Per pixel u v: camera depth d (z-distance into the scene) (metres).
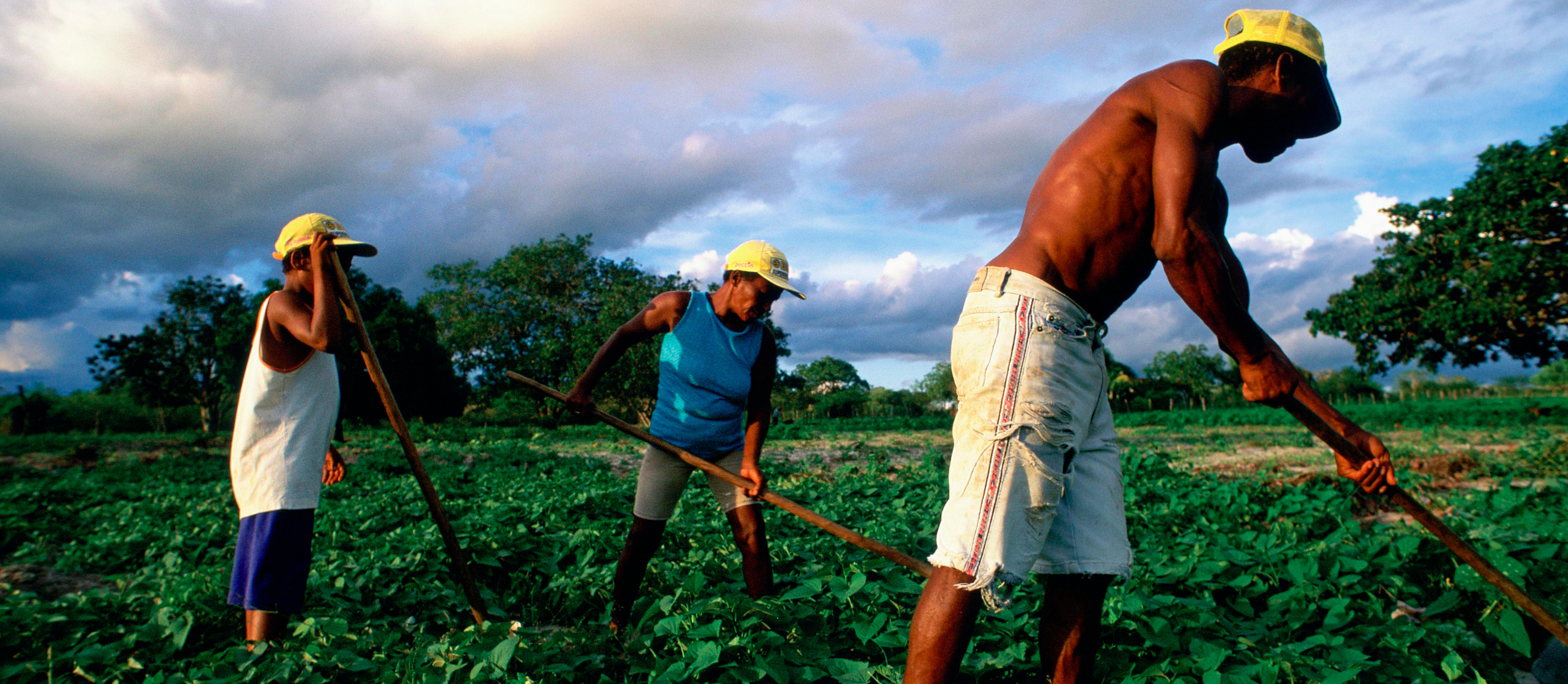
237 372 38.12
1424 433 18.05
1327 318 27.09
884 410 53.38
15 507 6.28
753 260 3.08
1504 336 24.23
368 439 19.48
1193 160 1.70
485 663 2.34
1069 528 1.99
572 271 40.94
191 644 3.09
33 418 36.12
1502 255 22.70
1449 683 2.63
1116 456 2.08
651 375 31.03
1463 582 3.38
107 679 2.68
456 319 40.97
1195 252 1.67
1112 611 2.88
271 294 2.77
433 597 3.60
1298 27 1.87
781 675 2.41
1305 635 3.23
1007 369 1.79
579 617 3.62
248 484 2.71
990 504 1.77
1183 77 1.81
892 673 2.46
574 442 18.20
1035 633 2.79
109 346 40.19
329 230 2.74
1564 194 21.73
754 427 3.22
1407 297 24.88
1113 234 1.87
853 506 6.33
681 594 3.05
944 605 1.79
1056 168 1.97
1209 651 2.61
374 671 2.58
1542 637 3.22
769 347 3.32
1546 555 3.54
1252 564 3.78
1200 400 55.19
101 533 5.64
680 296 3.27
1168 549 4.43
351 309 2.77
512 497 7.26
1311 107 1.91
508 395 41.03
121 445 16.12
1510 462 9.22
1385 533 4.57
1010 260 1.91
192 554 4.88
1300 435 18.19
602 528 5.18
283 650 2.63
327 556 4.30
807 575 3.67
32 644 3.04
